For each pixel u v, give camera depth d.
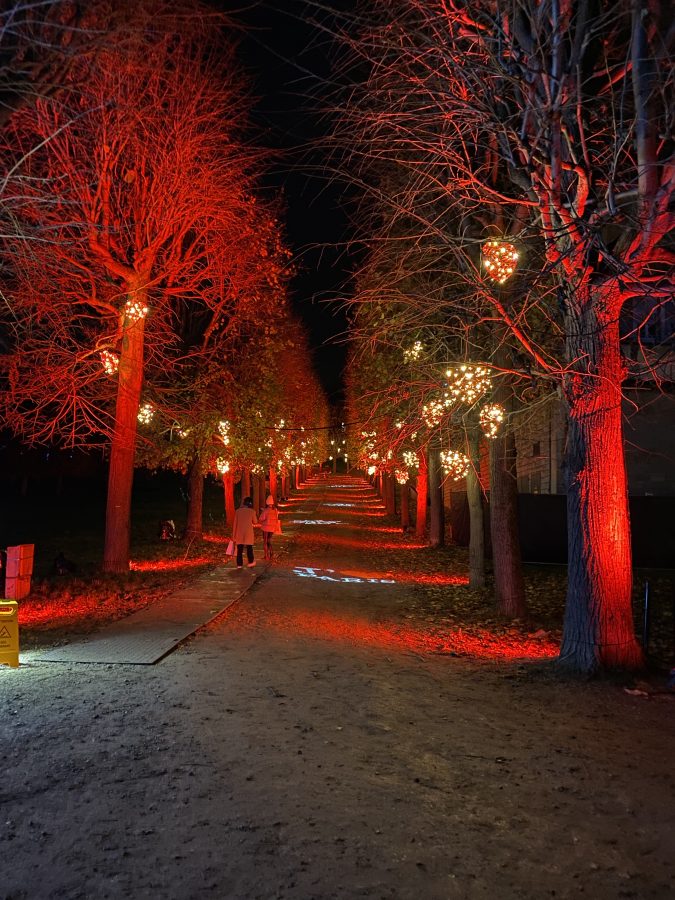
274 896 3.61
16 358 15.48
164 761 5.45
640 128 7.07
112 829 4.30
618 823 4.62
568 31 7.20
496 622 13.31
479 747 6.07
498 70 7.27
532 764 5.68
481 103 7.59
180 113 15.59
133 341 17.78
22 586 14.52
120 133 12.94
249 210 17.77
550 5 7.25
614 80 7.35
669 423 20.72
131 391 18.06
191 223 17.16
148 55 7.60
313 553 24.67
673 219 7.37
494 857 4.12
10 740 5.89
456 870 3.95
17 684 7.78
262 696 7.44
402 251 10.12
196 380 22.73
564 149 8.15
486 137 9.31
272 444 31.80
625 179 9.13
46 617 12.53
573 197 8.41
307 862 3.96
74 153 13.12
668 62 6.50
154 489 70.00
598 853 4.21
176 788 4.94
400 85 8.44
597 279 8.59
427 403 12.05
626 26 7.30
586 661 8.77
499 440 13.88
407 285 11.58
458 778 5.32
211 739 5.99
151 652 9.40
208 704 7.05
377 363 18.08
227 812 4.57
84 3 4.86
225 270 18.41
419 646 10.99
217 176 16.69
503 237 8.38
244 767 5.37
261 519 22.45
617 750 6.07
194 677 8.20
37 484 64.00
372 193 9.38
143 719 6.50
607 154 8.57
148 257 16.70
